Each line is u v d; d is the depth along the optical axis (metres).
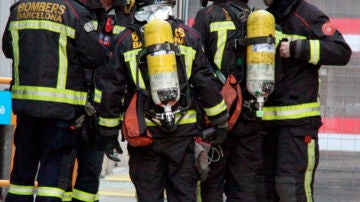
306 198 12.09
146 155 10.90
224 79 11.70
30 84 10.97
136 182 11.00
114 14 12.90
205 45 11.84
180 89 10.65
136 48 10.76
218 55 11.75
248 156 11.96
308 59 11.80
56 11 11.00
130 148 11.04
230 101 11.55
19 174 11.52
